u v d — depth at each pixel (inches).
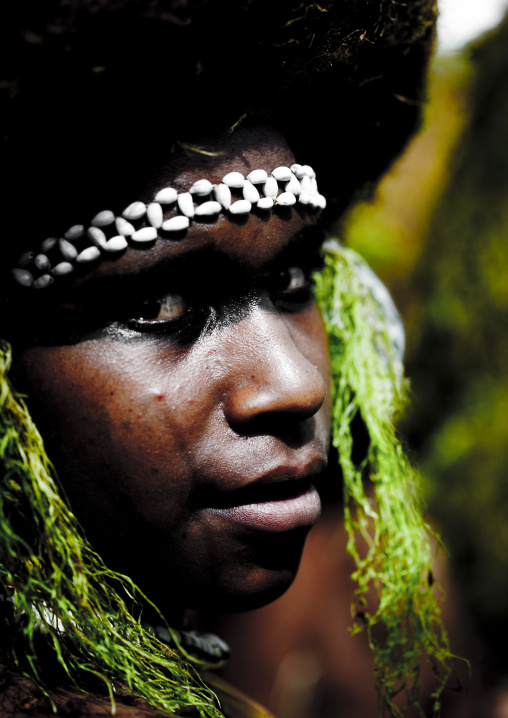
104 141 31.8
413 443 108.5
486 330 105.6
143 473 33.4
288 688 77.4
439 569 77.9
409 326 107.9
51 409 33.6
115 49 28.9
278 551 35.3
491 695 89.8
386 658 44.0
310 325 38.7
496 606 102.8
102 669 32.3
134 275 32.8
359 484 46.0
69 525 33.4
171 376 33.4
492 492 104.1
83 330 33.2
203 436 33.6
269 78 33.1
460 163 106.3
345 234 54.6
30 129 30.5
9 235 33.0
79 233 32.5
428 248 107.3
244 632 80.6
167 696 32.5
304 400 33.6
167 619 40.2
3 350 33.0
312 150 41.4
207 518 34.3
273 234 34.6
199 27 29.7
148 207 32.5
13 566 32.1
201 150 32.9
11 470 32.8
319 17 32.4
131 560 34.9
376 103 41.5
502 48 101.9
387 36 37.4
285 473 34.3
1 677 30.3
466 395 106.3
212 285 33.9
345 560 77.5
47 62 28.5
